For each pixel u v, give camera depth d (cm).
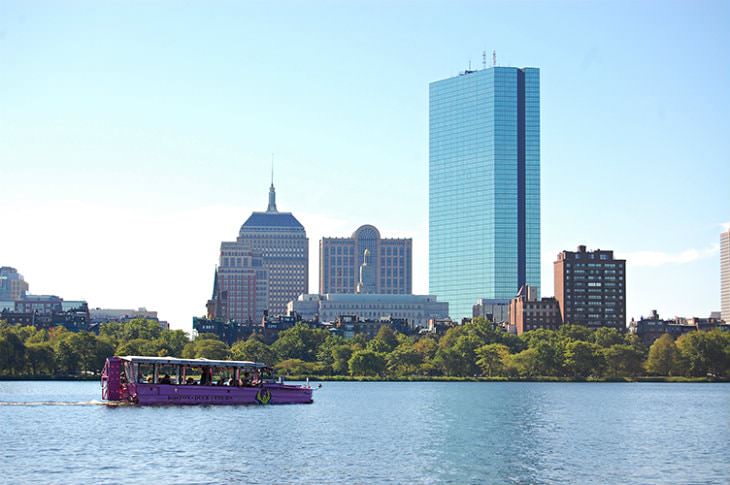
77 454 15125
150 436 17350
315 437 17750
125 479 12950
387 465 14325
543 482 13075
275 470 13762
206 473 13450
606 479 13362
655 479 13400
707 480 13350
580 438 18288
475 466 14312
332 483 12812
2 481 12794
